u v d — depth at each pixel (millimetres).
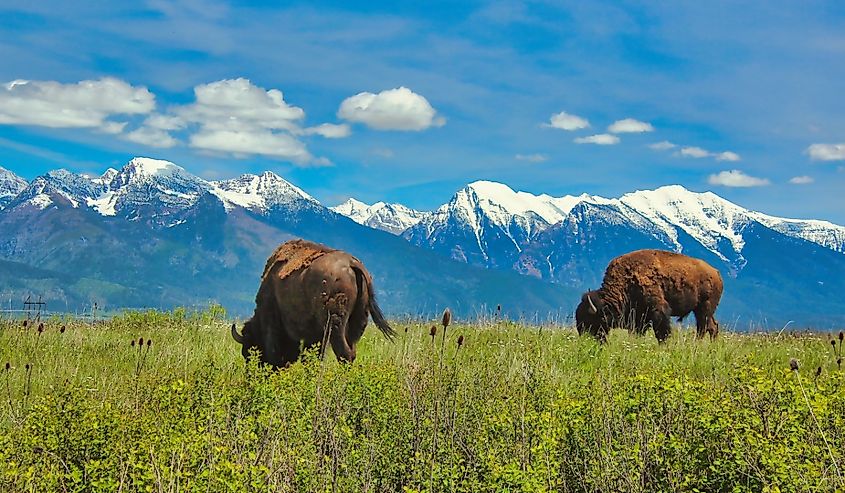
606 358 17219
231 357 19297
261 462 8016
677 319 26453
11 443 8961
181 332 22938
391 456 8672
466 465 8289
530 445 8172
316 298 16641
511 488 7168
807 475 6926
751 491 7230
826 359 17141
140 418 9828
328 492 7570
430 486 7375
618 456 7859
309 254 17609
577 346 19203
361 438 9086
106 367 17156
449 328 22453
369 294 17266
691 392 8750
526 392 10953
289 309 17297
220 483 7164
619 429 8609
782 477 6918
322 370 10711
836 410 8539
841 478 6891
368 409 10094
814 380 10047
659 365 15344
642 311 25672
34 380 15438
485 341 19797
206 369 12156
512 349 17828
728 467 7457
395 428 9297
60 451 8914
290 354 18219
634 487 7484
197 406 10383
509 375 12906
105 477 8023
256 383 11062
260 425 9203
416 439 8805
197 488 7152
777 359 17750
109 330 24062
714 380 12578
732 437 7859
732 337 23500
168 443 8391
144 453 8352
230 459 8125
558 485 7832
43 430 9312
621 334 25875
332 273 16609
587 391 10180
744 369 9680
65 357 17984
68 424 9367
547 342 19609
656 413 8641
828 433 7984
